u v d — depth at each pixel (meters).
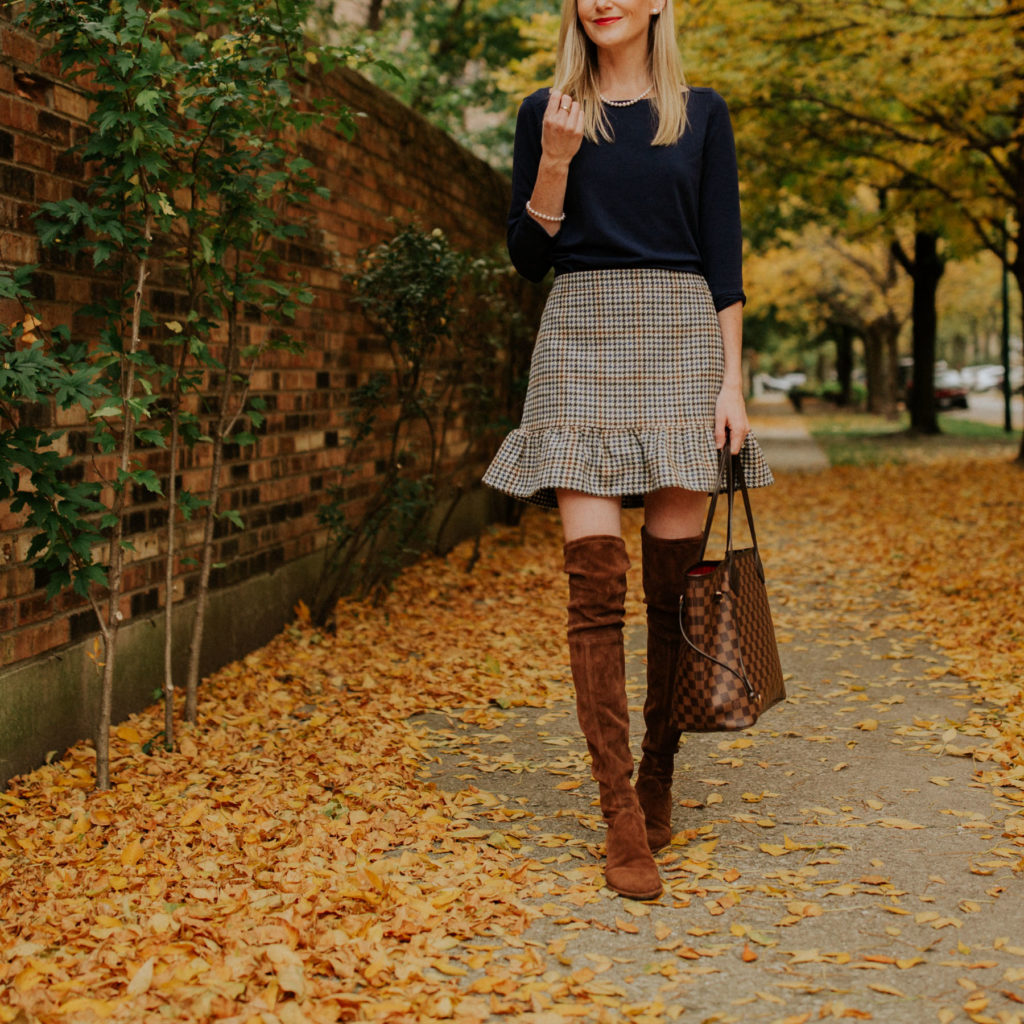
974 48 8.62
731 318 2.55
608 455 2.45
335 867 2.57
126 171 3.05
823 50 10.11
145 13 3.09
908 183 13.38
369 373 6.22
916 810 2.96
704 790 3.15
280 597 5.12
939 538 8.21
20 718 3.21
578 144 2.41
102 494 3.64
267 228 3.66
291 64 3.67
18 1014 1.93
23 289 2.93
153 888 2.47
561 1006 1.97
